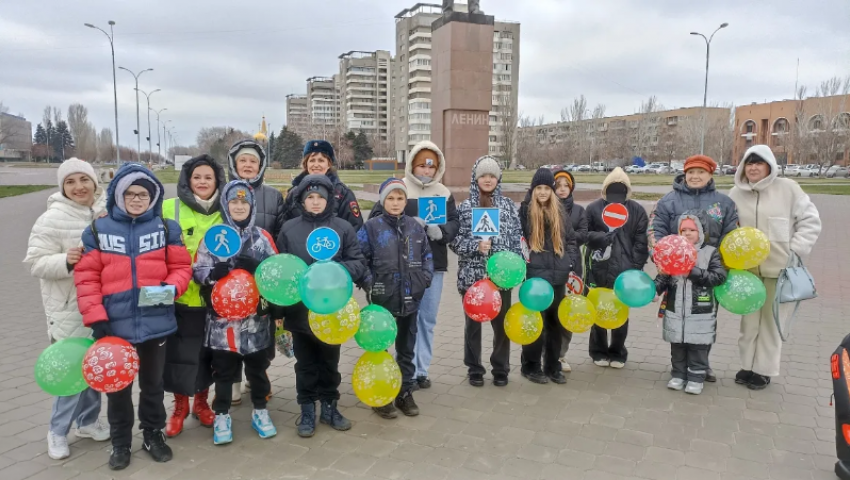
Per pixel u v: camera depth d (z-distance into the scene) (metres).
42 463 3.69
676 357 4.97
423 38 93.69
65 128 116.94
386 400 4.05
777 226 4.78
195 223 3.92
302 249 4.03
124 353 3.34
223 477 3.54
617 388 5.01
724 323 7.06
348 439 4.06
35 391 4.88
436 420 4.36
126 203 3.46
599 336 5.57
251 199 3.89
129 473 3.58
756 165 4.83
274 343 4.34
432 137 18.98
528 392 4.92
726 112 81.31
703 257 4.75
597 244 5.35
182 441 4.03
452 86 17.48
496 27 95.62
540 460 3.74
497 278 4.61
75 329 3.66
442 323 7.19
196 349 3.89
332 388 4.22
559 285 5.04
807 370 5.43
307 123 117.62
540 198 4.98
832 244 13.84
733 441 4.00
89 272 3.43
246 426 4.27
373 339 3.96
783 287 4.66
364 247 4.40
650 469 3.63
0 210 21.98
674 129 84.94
